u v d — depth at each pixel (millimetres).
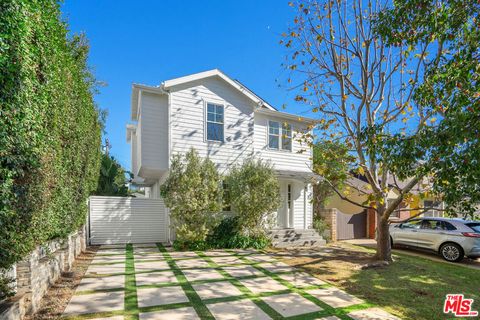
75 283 5840
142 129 11031
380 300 5301
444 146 3748
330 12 8375
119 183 18297
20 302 3793
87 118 7555
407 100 7477
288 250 10500
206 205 9875
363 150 8281
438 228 10234
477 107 3467
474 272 7973
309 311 4664
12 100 2857
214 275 6676
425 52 6988
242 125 12445
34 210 3812
